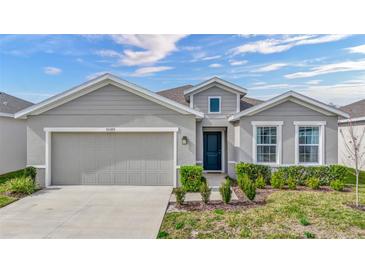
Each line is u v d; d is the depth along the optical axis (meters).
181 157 11.46
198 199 9.29
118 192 10.41
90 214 7.69
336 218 7.02
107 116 11.48
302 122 12.18
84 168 11.73
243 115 12.23
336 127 12.16
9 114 14.96
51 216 7.52
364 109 17.69
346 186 11.37
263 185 10.91
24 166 16.88
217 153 16.19
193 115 11.43
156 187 11.36
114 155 11.71
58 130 11.45
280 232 6.19
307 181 11.28
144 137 11.66
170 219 7.16
